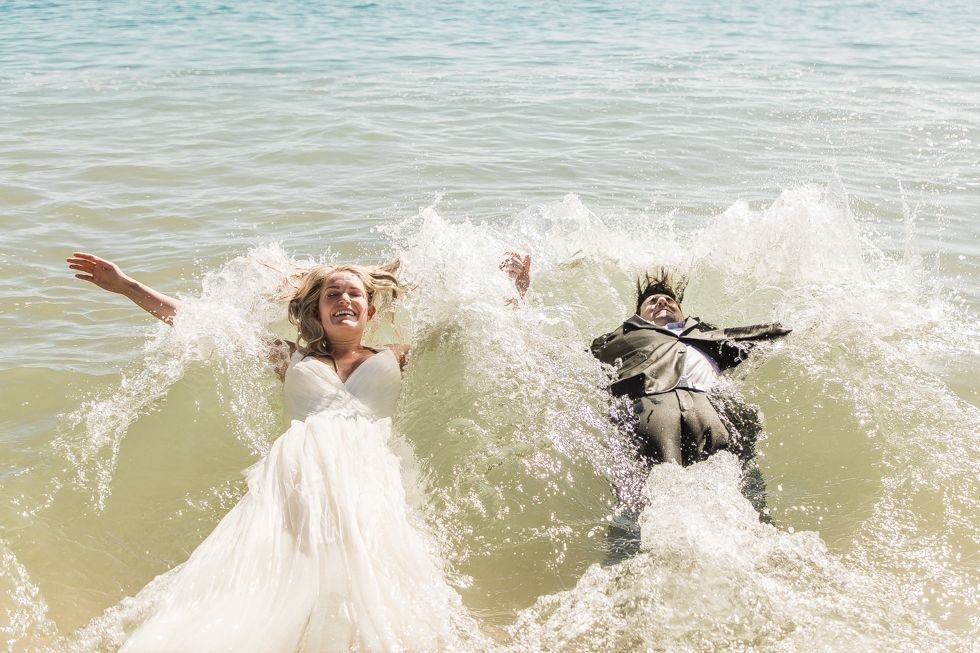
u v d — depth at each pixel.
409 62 16.06
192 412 4.85
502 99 12.95
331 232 7.64
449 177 9.24
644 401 4.73
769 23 22.59
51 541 3.87
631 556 3.75
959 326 5.73
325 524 3.61
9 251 7.11
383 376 4.93
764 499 4.12
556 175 9.34
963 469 4.20
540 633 3.33
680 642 3.22
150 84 13.91
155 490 4.24
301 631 3.19
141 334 5.78
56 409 4.86
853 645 3.15
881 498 4.04
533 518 4.07
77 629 3.40
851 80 14.52
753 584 3.46
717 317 6.03
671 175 9.38
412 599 3.41
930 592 3.42
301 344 5.80
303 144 10.41
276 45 18.06
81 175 9.18
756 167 9.66
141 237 7.52
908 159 9.90
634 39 19.34
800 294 6.15
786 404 4.87
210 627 3.19
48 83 13.92
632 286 6.48
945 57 16.95
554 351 5.38
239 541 3.59
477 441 4.61
